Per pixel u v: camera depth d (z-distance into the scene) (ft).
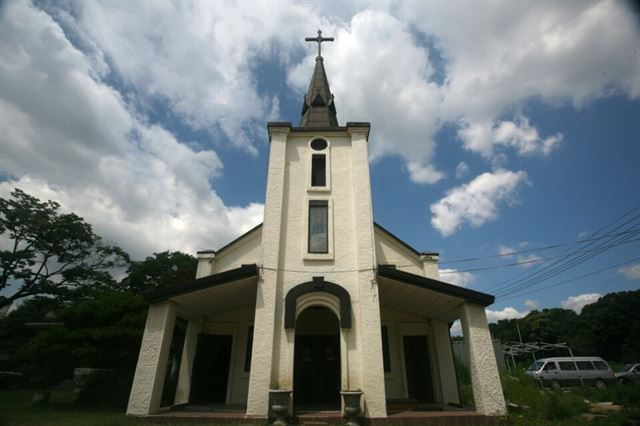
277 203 41.55
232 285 37.86
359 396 31.86
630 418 35.76
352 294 37.99
